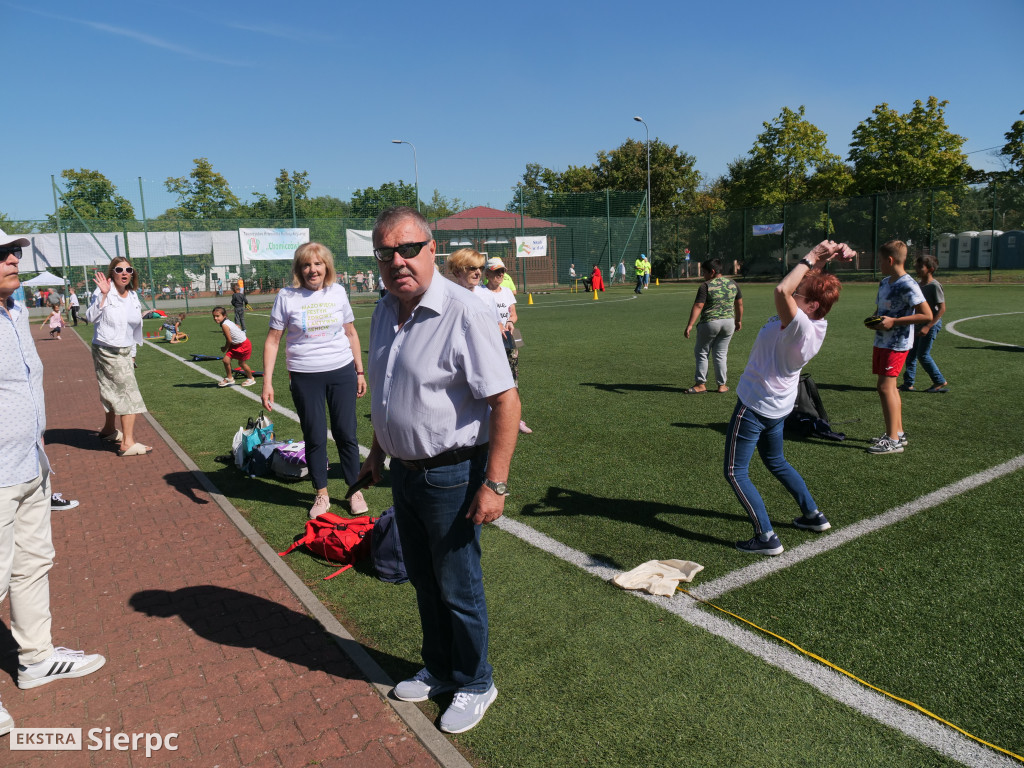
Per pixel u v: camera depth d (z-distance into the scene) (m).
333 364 4.64
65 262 28.89
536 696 2.68
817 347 3.72
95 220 29.34
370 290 34.31
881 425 6.62
